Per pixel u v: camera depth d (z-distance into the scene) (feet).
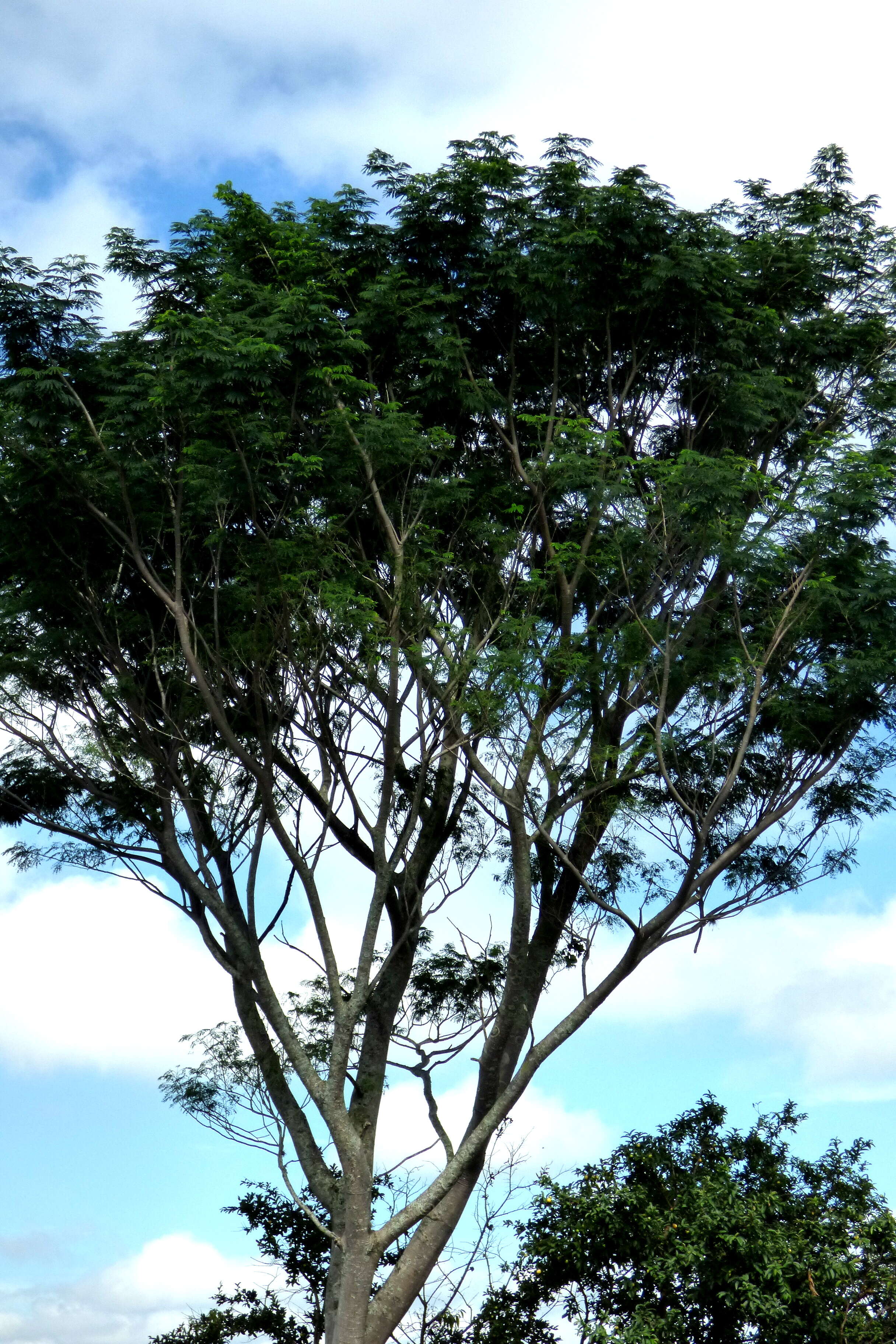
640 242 59.82
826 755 56.34
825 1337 48.91
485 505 57.77
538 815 54.95
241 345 48.47
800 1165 56.85
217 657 52.37
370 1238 50.29
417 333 57.77
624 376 63.41
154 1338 60.64
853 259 66.80
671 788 52.08
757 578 54.03
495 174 60.39
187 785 56.08
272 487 53.01
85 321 54.60
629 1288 51.75
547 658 51.93
